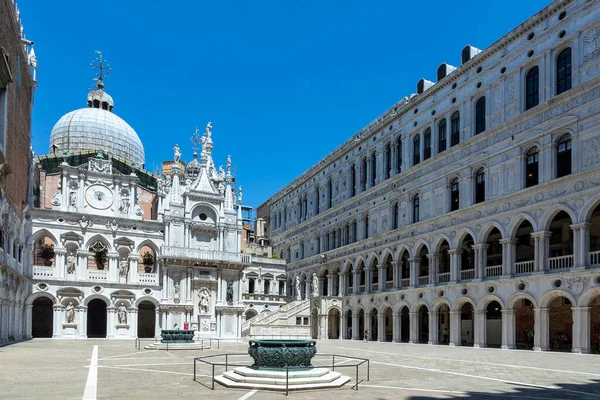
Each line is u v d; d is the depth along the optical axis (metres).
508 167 40.12
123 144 77.50
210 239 64.25
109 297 57.16
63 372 21.12
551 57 37.50
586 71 34.56
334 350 37.78
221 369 22.69
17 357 28.39
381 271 55.75
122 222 59.41
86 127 74.94
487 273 41.94
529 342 44.22
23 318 52.69
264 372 17.25
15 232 46.03
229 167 67.62
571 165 34.84
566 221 43.16
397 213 54.59
